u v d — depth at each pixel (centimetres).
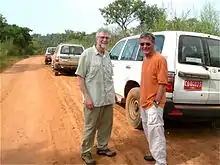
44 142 372
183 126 452
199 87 368
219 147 365
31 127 431
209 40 388
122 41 504
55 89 777
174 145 370
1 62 1667
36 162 315
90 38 2547
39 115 497
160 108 287
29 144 365
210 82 373
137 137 394
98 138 335
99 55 307
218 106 380
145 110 296
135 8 3095
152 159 321
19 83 878
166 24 962
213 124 446
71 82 934
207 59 378
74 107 562
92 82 304
